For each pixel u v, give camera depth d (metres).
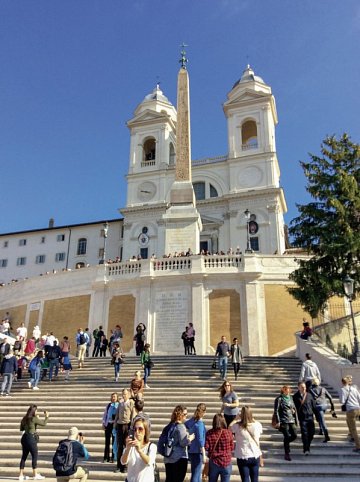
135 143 52.91
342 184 17.86
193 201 30.97
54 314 27.19
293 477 8.45
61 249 53.19
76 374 16.39
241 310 23.66
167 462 6.42
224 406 9.12
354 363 13.46
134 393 9.21
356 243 17.06
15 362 14.52
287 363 16.53
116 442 9.04
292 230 18.92
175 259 25.17
